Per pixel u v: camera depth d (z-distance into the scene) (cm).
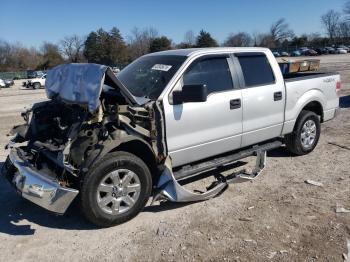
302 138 673
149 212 480
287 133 643
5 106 1842
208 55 529
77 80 452
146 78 516
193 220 456
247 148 597
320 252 381
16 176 445
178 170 509
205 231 429
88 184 417
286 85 622
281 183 562
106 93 483
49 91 508
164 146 473
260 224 441
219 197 519
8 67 9650
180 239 414
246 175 554
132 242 412
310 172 604
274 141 643
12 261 385
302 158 674
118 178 437
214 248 395
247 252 385
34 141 512
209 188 531
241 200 507
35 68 9375
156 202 507
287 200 502
